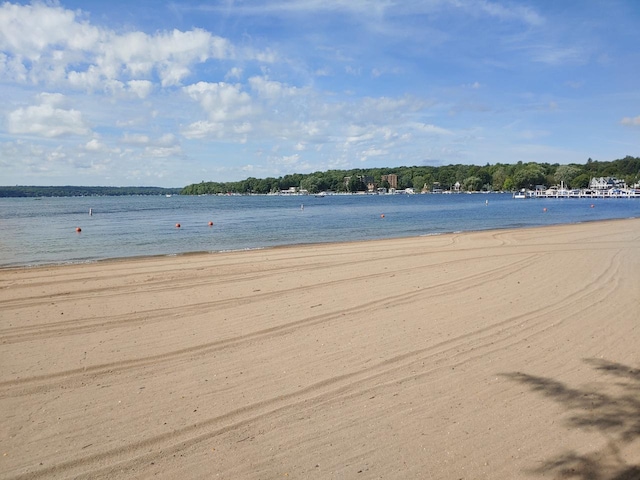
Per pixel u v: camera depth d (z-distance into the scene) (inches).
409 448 171.8
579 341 284.4
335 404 205.8
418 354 265.4
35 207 3134.8
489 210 2361.0
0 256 745.0
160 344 287.1
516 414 196.1
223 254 724.7
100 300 404.2
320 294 418.6
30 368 249.8
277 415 196.4
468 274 508.4
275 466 161.5
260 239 1013.8
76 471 159.0
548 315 340.5
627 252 664.4
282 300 397.7
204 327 321.4
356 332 306.0
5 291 444.8
